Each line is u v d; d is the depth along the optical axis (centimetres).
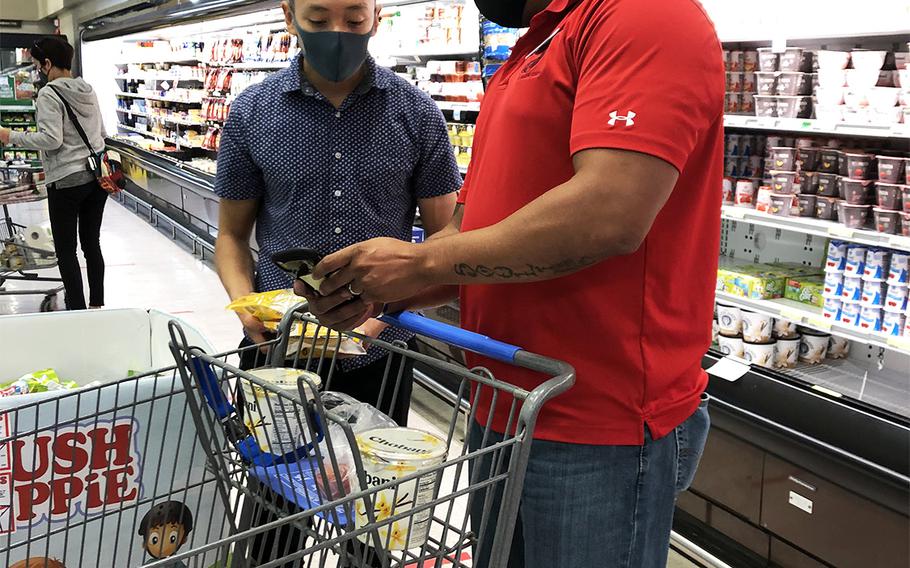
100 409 162
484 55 402
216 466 128
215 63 878
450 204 217
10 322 229
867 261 264
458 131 444
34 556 162
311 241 203
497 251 104
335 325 123
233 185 211
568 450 119
